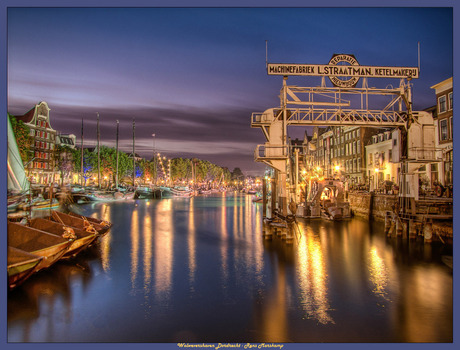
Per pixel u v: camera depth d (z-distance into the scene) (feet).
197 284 59.52
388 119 90.58
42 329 42.45
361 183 198.80
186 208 230.68
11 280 49.55
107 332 41.88
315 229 116.16
